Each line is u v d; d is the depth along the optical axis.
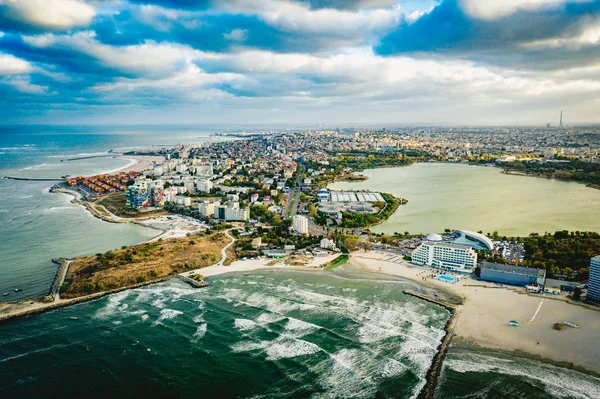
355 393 194.88
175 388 199.50
